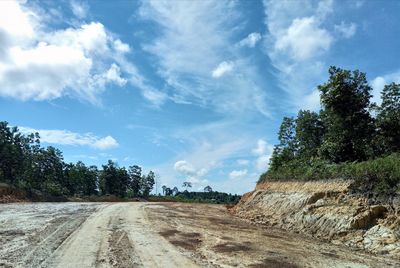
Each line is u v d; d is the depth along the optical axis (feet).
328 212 66.85
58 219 74.08
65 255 40.29
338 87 100.83
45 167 258.57
